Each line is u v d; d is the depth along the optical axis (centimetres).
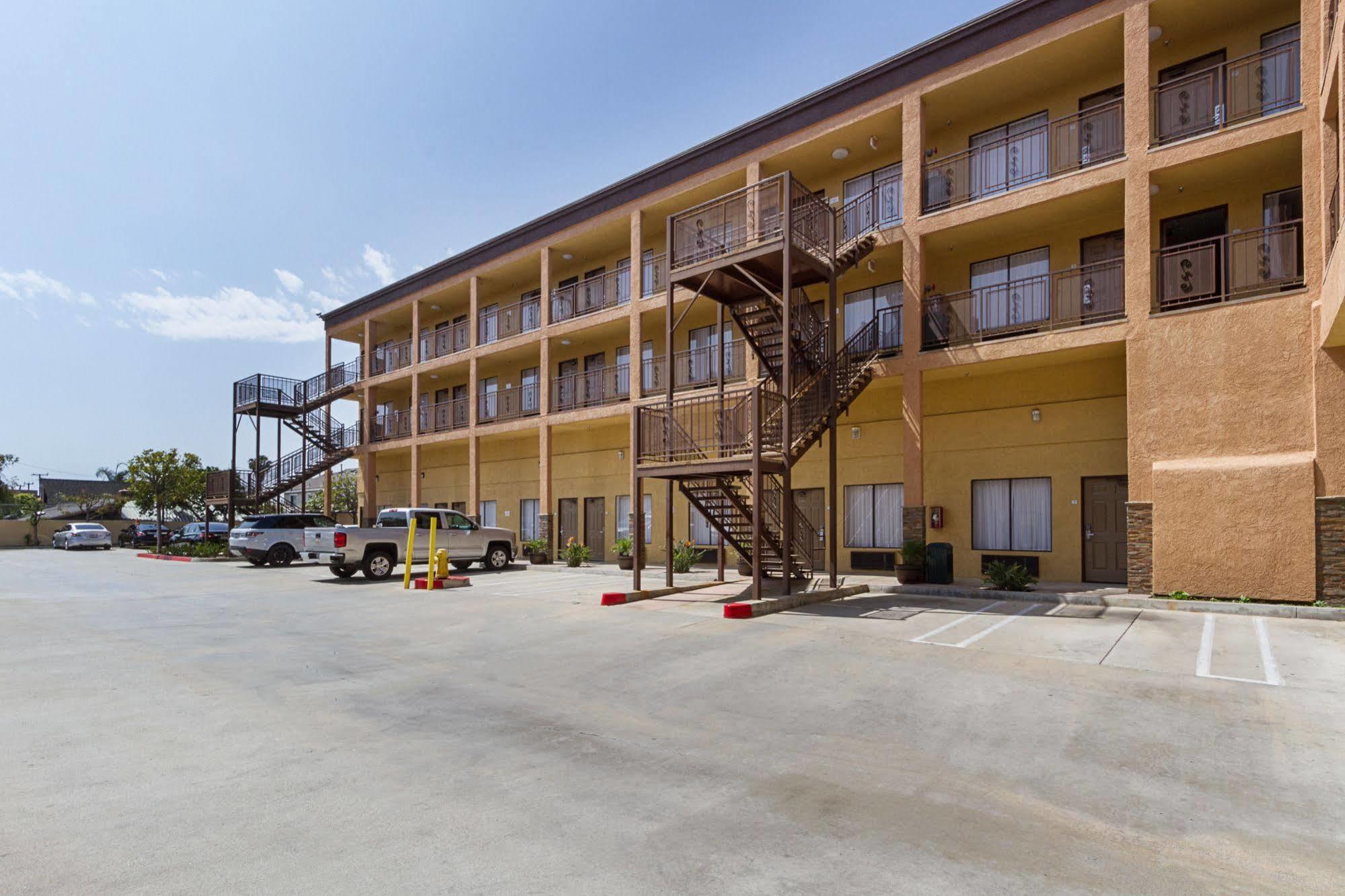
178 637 1084
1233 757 546
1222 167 1348
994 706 675
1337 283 1001
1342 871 382
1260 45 1395
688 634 1041
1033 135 1628
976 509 1734
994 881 367
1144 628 1041
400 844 407
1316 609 1109
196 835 418
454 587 1764
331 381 3566
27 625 1210
